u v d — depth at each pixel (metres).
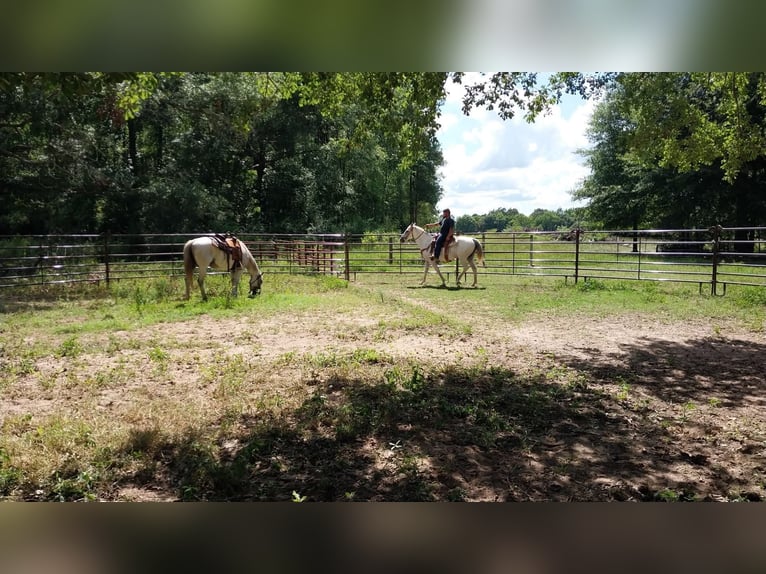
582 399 5.36
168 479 3.67
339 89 8.51
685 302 11.95
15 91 18.97
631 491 3.45
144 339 8.20
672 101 11.45
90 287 14.13
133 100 6.96
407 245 22.53
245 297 12.70
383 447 4.20
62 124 21.30
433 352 7.41
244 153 32.34
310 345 7.83
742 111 11.95
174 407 4.98
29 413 4.93
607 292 13.77
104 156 29.05
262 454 4.06
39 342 7.91
